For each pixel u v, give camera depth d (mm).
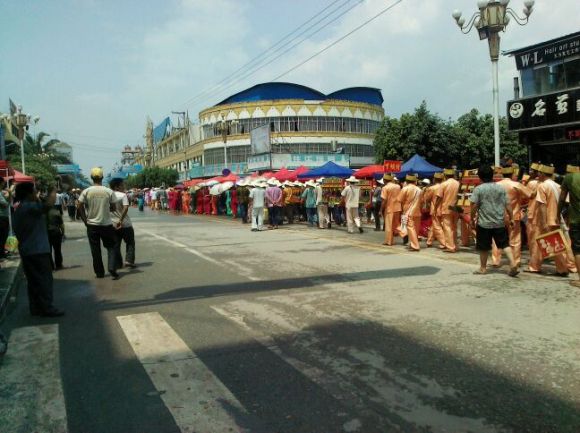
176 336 5129
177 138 78812
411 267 8773
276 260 10055
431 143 34812
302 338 4945
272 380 3943
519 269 8312
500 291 6707
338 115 57531
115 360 4496
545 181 7867
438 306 5992
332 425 3203
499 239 7668
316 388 3770
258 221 17484
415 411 3355
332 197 18141
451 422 3193
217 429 3203
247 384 3881
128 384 3955
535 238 7809
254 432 3150
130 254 9648
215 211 29031
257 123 56500
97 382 4016
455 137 35375
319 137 56344
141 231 18344
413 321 5391
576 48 14672
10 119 29641
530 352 4355
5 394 3836
